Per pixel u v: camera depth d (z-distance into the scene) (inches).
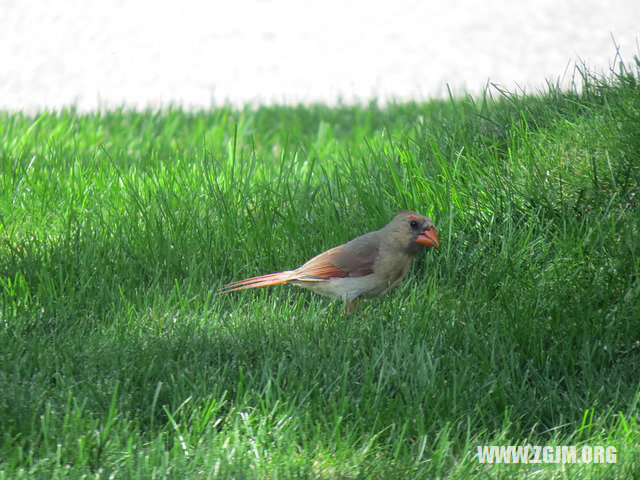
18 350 331.3
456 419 301.9
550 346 341.4
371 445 287.4
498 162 447.8
